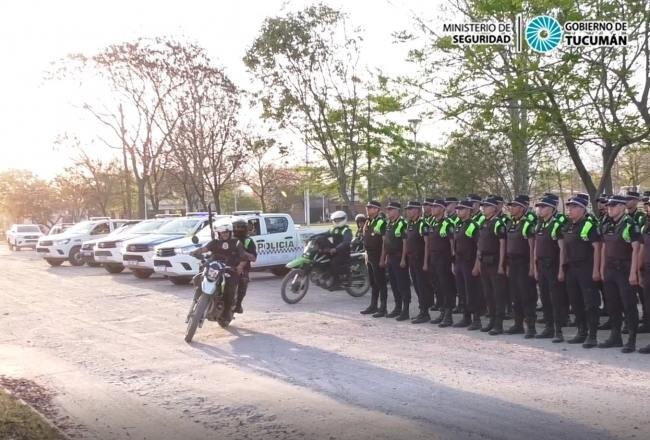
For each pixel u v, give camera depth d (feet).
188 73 101.71
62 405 20.94
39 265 85.76
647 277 26.25
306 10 77.05
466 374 23.77
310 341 30.53
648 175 96.89
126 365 26.30
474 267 32.73
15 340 31.91
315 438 17.51
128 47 100.99
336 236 44.34
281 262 58.85
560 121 41.19
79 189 173.37
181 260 53.57
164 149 111.14
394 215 36.52
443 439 17.24
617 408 19.38
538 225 30.32
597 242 27.84
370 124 77.41
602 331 31.78
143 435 18.08
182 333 33.12
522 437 17.25
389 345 29.35
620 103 41.11
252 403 20.80
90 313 40.34
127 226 75.51
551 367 24.66
